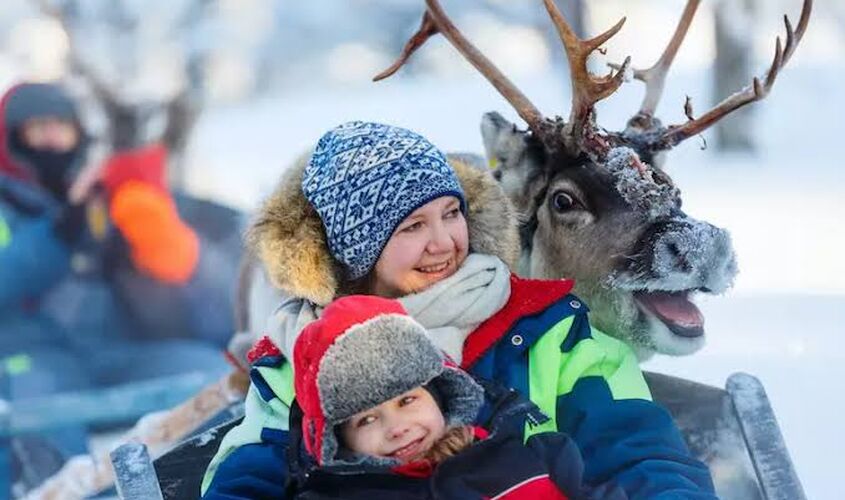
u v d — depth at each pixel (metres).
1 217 10.07
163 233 10.22
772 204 16.70
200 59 23.23
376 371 4.04
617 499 4.16
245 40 29.92
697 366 7.59
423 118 29.05
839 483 6.16
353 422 4.14
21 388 9.65
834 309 8.66
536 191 5.44
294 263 4.62
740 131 22.47
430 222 4.58
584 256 5.23
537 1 29.83
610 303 5.19
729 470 4.88
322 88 36.09
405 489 4.15
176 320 10.26
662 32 34.66
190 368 9.80
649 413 4.50
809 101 26.12
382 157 4.57
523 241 5.48
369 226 4.56
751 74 23.09
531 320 4.63
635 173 5.18
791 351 7.68
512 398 4.30
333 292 4.64
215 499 4.41
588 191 5.24
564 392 4.58
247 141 29.06
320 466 4.17
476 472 4.15
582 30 25.94
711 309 8.95
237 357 6.21
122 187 10.22
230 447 4.65
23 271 10.01
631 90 27.19
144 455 4.65
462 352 4.57
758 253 13.34
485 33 34.78
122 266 10.27
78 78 12.42
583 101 5.27
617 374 4.65
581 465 4.25
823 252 13.09
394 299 4.62
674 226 5.01
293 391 4.55
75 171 10.27
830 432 6.62
